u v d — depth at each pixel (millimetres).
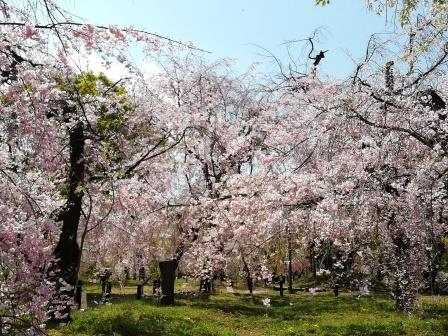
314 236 11594
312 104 8852
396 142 7750
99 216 12852
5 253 5352
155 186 15055
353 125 7496
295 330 11555
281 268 16672
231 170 16391
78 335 9625
